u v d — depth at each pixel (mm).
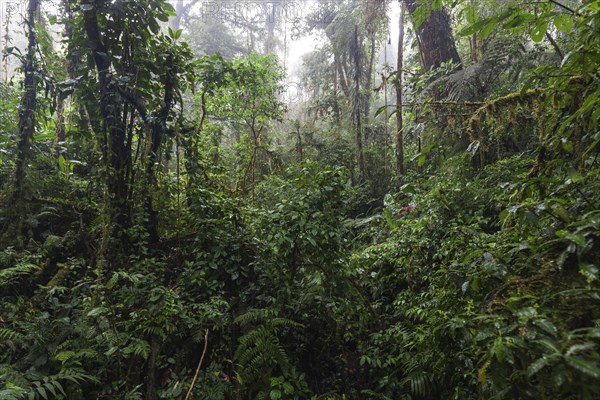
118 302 3234
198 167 4797
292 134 9336
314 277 3549
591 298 1499
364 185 8039
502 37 5578
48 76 4211
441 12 6949
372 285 4238
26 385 2369
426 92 6078
